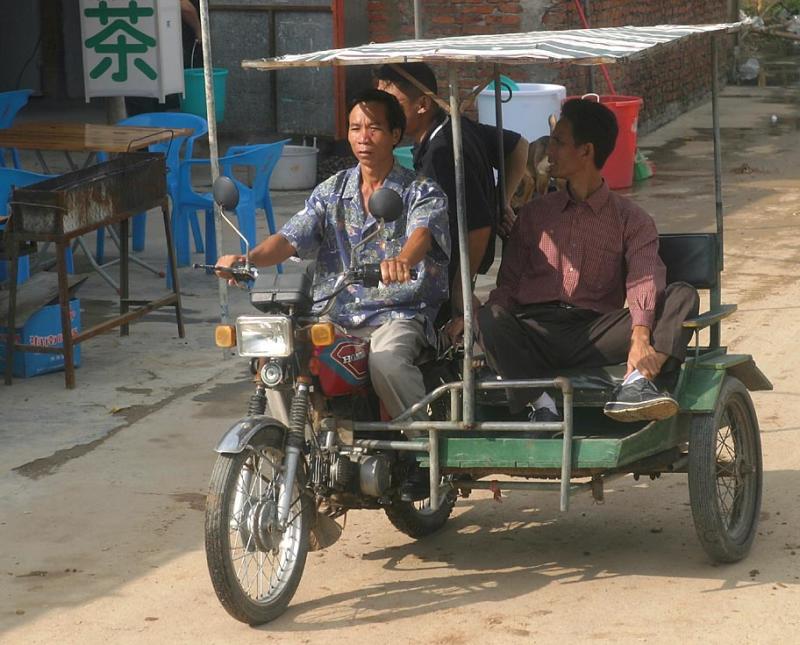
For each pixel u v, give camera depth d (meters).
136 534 5.97
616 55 4.61
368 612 5.09
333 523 5.31
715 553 5.38
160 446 7.14
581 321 5.59
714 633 4.80
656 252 5.50
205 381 8.29
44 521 6.13
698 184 14.65
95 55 13.98
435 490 5.12
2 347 8.41
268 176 10.98
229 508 4.75
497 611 5.06
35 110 19.53
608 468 5.02
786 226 12.53
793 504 6.14
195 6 17.80
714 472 5.27
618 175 14.44
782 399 7.65
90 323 9.57
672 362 5.27
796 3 29.80
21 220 8.02
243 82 16.86
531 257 5.74
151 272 11.12
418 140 6.02
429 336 5.43
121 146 9.77
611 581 5.33
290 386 5.01
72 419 7.59
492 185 6.12
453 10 15.75
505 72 15.44
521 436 5.32
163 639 4.91
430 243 5.27
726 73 23.30
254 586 5.33
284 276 4.97
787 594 5.15
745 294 10.12
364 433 5.37
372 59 4.82
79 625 5.05
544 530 5.98
